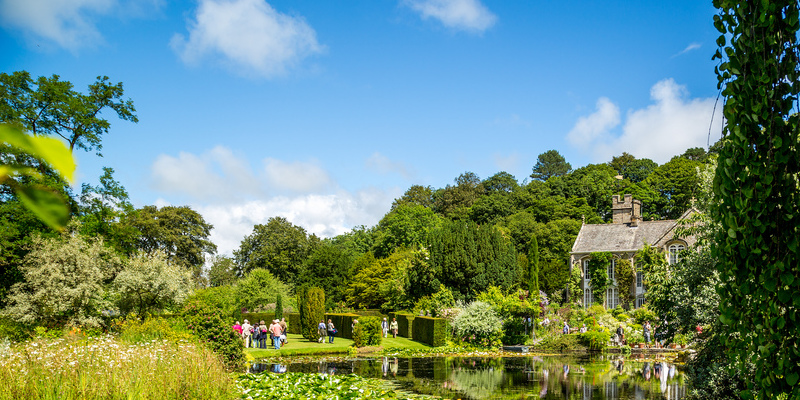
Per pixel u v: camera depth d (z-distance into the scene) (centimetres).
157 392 1029
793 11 467
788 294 470
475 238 4078
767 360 493
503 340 3269
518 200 7319
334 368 2175
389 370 2122
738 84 505
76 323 2139
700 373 1164
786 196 473
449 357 2708
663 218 6719
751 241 491
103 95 2722
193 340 1716
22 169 90
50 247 2230
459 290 3991
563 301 5528
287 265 6444
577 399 1471
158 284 2369
